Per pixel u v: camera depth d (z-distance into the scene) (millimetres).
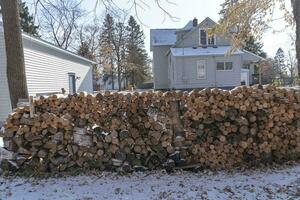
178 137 7668
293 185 6562
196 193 6285
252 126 7738
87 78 35156
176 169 7637
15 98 10938
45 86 22344
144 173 7488
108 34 59125
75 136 7621
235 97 7629
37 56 20984
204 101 7625
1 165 7645
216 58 43031
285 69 53906
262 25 15578
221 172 7535
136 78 68062
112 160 7617
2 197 6395
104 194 6375
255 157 7777
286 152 7902
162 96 7633
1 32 17062
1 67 17266
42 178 7367
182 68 43344
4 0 10914
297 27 9352
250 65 49531
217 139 7734
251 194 6176
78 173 7539
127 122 7656
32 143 7586
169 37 51781
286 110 7805
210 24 42438
